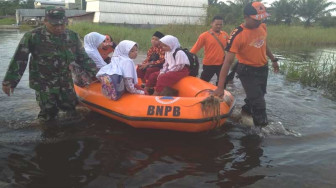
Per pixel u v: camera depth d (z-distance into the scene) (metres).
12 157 3.27
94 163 3.19
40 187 2.76
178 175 3.00
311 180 2.96
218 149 3.60
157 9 37.16
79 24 24.02
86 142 3.69
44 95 4.18
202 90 4.46
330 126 4.41
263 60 4.06
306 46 17.89
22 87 6.23
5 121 4.28
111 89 4.23
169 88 4.86
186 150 3.56
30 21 41.78
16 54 3.96
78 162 3.20
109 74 4.23
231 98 4.32
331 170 3.15
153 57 6.05
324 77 7.46
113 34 18.97
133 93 4.32
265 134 4.07
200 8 40.28
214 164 3.24
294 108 5.24
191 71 5.05
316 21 33.69
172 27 19.55
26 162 3.17
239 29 3.84
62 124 4.25
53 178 2.90
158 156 3.39
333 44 19.28
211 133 4.08
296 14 33.56
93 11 33.97
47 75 4.16
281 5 33.03
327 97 6.09
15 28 37.66
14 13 56.81
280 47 17.02
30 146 3.54
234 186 2.83
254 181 2.92
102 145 3.62
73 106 4.51
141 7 36.09
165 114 3.91
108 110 4.28
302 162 3.31
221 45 5.97
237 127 4.30
